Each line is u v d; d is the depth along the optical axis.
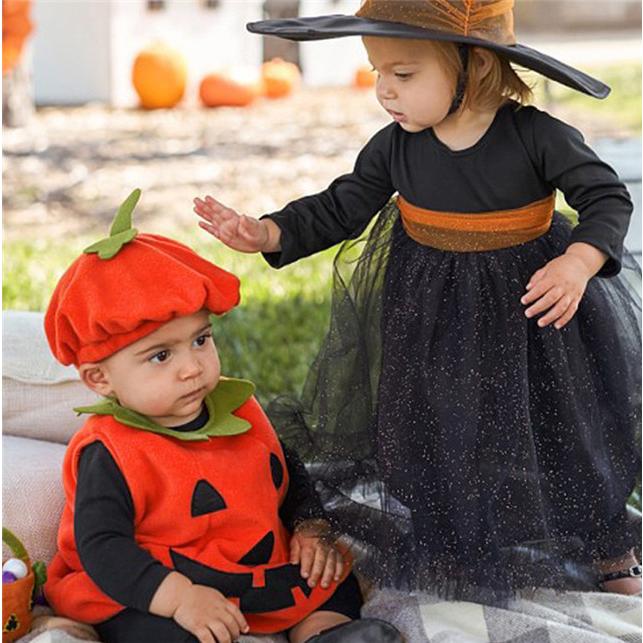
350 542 2.26
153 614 1.97
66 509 2.11
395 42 2.05
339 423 2.31
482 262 2.17
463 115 2.13
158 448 2.02
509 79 2.13
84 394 2.57
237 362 3.88
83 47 8.05
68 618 2.05
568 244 2.13
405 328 2.21
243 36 8.44
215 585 2.01
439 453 2.17
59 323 2.02
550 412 2.20
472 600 2.13
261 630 2.07
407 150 2.19
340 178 2.34
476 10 2.05
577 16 10.18
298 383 3.78
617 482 2.26
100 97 8.13
